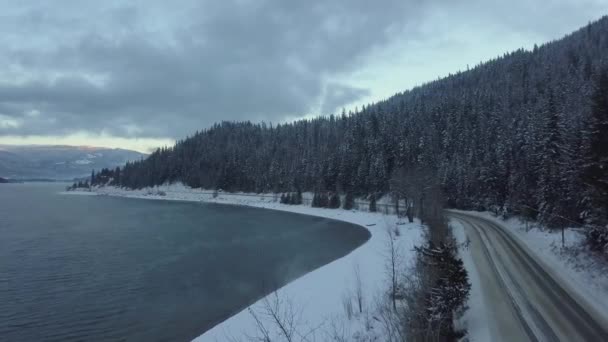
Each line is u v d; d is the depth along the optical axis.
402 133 117.31
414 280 23.84
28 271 40.06
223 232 67.94
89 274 38.81
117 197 195.88
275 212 108.12
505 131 86.19
